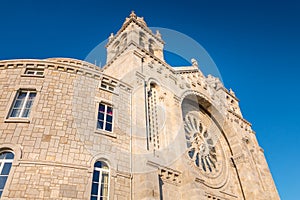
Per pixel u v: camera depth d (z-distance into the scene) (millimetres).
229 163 29500
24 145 13750
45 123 15086
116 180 14594
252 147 33844
